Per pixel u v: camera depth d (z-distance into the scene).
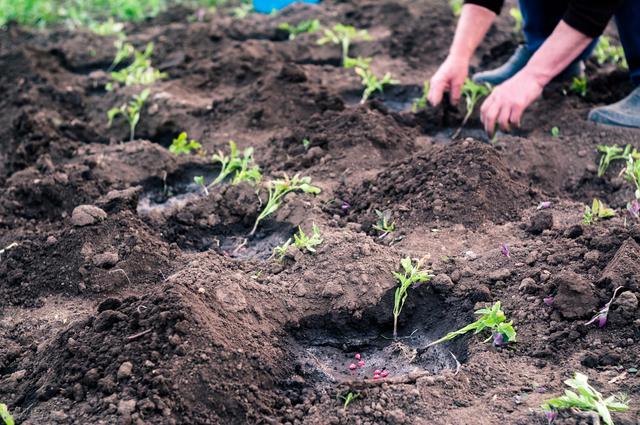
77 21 4.05
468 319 2.26
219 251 2.57
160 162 2.86
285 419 2.09
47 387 2.12
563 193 2.71
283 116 3.04
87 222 2.49
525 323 2.22
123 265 2.43
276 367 2.19
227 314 2.21
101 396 2.08
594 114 2.86
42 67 3.46
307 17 3.81
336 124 2.89
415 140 2.92
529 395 2.06
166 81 3.33
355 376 2.22
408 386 2.10
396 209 2.55
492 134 2.77
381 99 3.23
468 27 2.92
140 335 2.14
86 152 2.97
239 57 3.39
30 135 3.01
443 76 2.93
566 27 2.67
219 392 2.08
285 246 2.44
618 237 2.31
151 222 2.62
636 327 2.15
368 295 2.31
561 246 2.36
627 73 3.10
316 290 2.33
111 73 3.44
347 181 2.70
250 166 2.83
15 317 2.36
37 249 2.49
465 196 2.53
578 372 2.09
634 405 2.01
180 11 4.08
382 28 3.64
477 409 2.05
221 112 3.11
